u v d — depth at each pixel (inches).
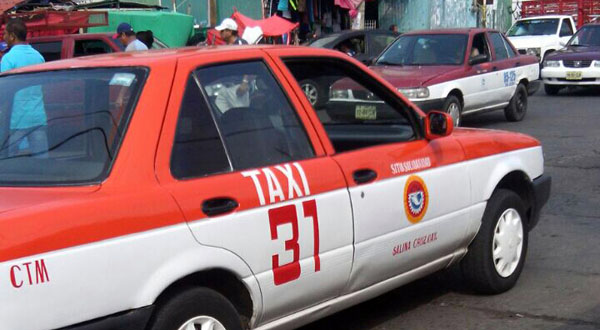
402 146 188.5
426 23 1111.0
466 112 526.6
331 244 165.5
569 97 750.5
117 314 130.9
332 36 676.1
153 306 135.0
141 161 139.4
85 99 152.3
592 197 339.3
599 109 645.9
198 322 144.2
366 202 173.3
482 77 532.7
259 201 151.8
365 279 177.3
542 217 309.0
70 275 124.6
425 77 493.0
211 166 149.2
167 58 154.7
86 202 129.8
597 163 413.7
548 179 239.5
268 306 154.9
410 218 185.5
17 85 165.2
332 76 188.9
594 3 1161.4
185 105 149.6
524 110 593.9
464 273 218.5
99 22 626.8
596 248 266.5
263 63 168.2
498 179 214.5
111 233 130.0
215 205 145.2
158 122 143.9
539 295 222.7
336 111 190.5
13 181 143.9
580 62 742.5
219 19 832.9
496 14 1266.0
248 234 148.9
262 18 815.1
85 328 126.7
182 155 145.3
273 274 154.0
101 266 128.2
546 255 260.4
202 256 141.5
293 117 168.7
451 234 200.7
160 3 823.1
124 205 133.0
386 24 1100.5
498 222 217.6
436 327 202.5
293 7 796.0
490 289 220.1
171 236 137.4
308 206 160.6
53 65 167.8
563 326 199.2
